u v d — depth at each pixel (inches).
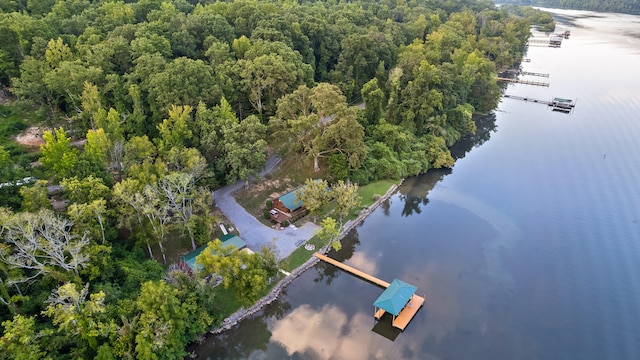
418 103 5172.2
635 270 3398.1
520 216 4087.1
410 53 5999.0
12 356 2060.8
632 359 2659.9
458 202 4328.3
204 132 3782.0
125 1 6117.1
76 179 2874.0
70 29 4859.7
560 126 6186.0
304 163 4397.1
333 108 4015.8
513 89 7839.6
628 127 6077.8
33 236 2426.2
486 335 2802.7
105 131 3538.4
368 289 3171.8
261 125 3897.6
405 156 4852.4
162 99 3806.6
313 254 3430.1
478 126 6230.3
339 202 3513.8
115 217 3073.3
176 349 2476.6
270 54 4746.6
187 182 3088.1
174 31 5032.0
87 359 2292.1
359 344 2721.5
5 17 4352.9
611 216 4082.2
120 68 4387.3
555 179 4763.8
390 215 4111.7
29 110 4175.7
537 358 2655.0
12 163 3206.2
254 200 3929.6
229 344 2711.6
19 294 2425.0
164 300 2378.2
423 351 2679.6
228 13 5861.2
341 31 6619.1
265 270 2923.2
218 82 4362.7
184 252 3272.6
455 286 3206.2
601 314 2992.1
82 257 2482.8
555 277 3316.9
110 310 2389.3
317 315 2938.0
